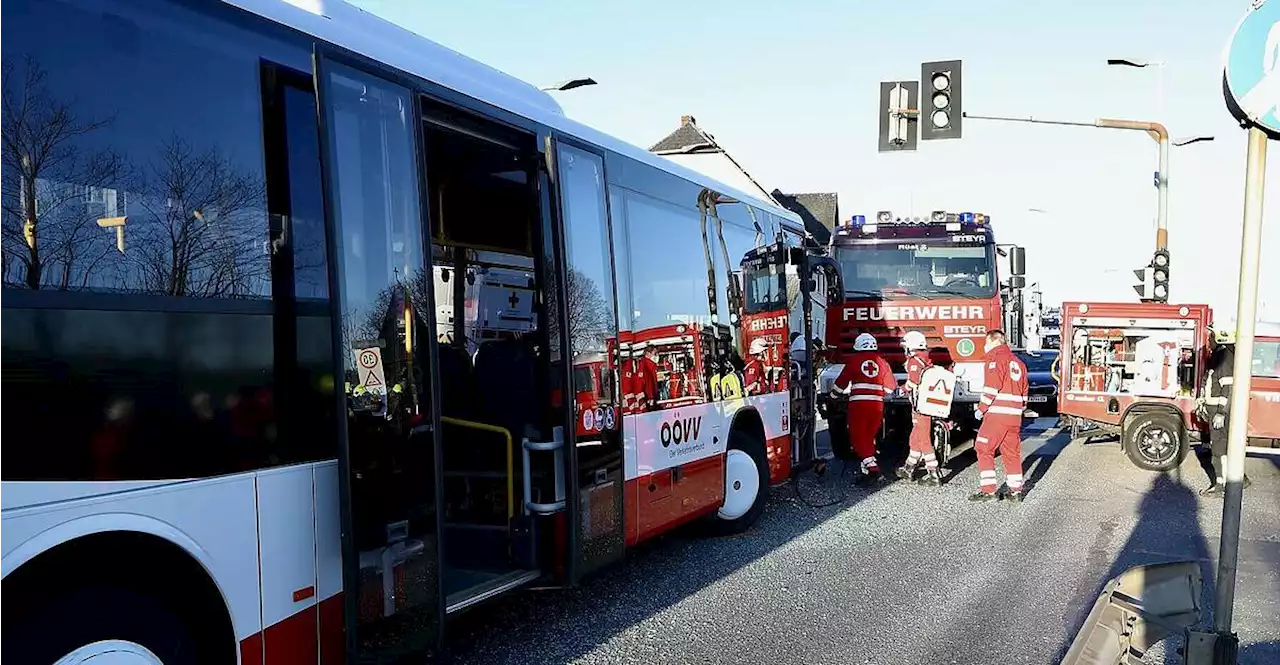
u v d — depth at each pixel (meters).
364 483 3.86
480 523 5.68
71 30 3.00
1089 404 12.78
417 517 4.15
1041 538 8.44
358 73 4.07
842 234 14.94
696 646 5.57
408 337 4.20
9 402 2.77
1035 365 21.38
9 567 2.74
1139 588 4.33
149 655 3.25
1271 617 6.20
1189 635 4.19
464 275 5.94
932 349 14.38
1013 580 7.02
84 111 3.02
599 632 5.81
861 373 11.31
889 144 16.12
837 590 6.75
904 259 14.59
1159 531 8.75
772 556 7.76
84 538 2.96
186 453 3.27
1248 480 11.73
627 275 6.43
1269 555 7.85
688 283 7.45
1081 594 6.66
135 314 3.12
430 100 4.65
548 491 5.46
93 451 2.98
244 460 3.49
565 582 5.48
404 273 4.23
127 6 3.17
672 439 6.98
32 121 2.87
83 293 2.97
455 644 5.59
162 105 3.27
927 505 10.04
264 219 3.62
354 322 3.89
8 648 2.84
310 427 3.78
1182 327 12.41
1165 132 18.77
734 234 8.48
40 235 2.87
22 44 2.86
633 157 6.71
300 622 3.72
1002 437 10.27
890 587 6.82
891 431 14.30
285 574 3.66
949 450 14.01
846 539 8.39
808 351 10.32
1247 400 4.15
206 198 3.39
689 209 7.57
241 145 3.56
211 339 3.38
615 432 6.05
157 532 3.16
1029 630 5.87
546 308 5.49
